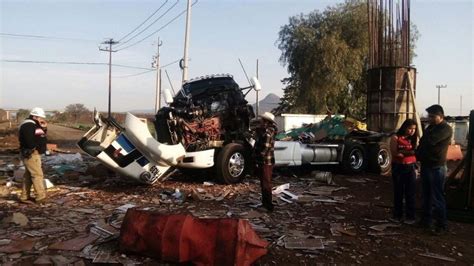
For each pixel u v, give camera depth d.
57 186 10.77
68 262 5.70
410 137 7.91
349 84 32.47
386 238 6.95
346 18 32.75
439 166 7.26
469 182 8.18
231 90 12.12
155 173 10.44
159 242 5.66
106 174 11.98
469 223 7.99
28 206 8.76
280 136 14.11
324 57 31.19
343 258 6.04
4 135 30.12
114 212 8.19
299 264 5.78
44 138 9.08
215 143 11.38
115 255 5.89
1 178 11.80
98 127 10.29
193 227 5.64
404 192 8.11
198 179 11.95
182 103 11.57
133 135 9.92
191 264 5.59
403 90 16.06
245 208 8.75
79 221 7.62
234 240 5.41
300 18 34.16
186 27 22.95
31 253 6.03
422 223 7.58
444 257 6.16
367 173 14.31
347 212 8.59
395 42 16.36
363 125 15.77
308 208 8.88
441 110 7.25
